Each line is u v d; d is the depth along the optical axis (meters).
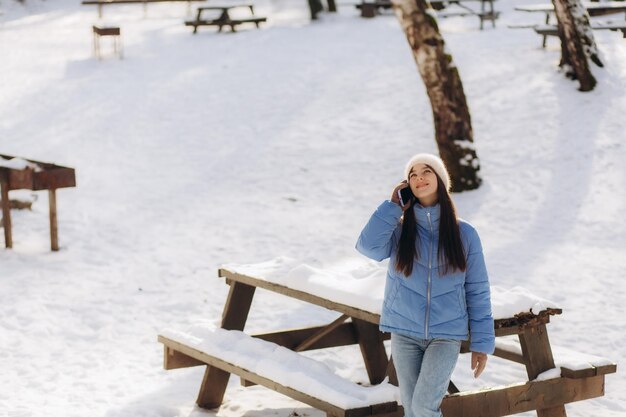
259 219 12.42
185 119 17.78
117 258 10.78
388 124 16.66
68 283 9.80
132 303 9.20
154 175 14.70
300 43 24.56
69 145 16.31
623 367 7.48
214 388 6.36
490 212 12.55
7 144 16.44
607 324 8.52
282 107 18.17
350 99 18.31
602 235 11.47
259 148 15.93
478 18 27.64
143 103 18.88
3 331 8.34
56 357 7.75
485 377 7.06
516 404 5.05
